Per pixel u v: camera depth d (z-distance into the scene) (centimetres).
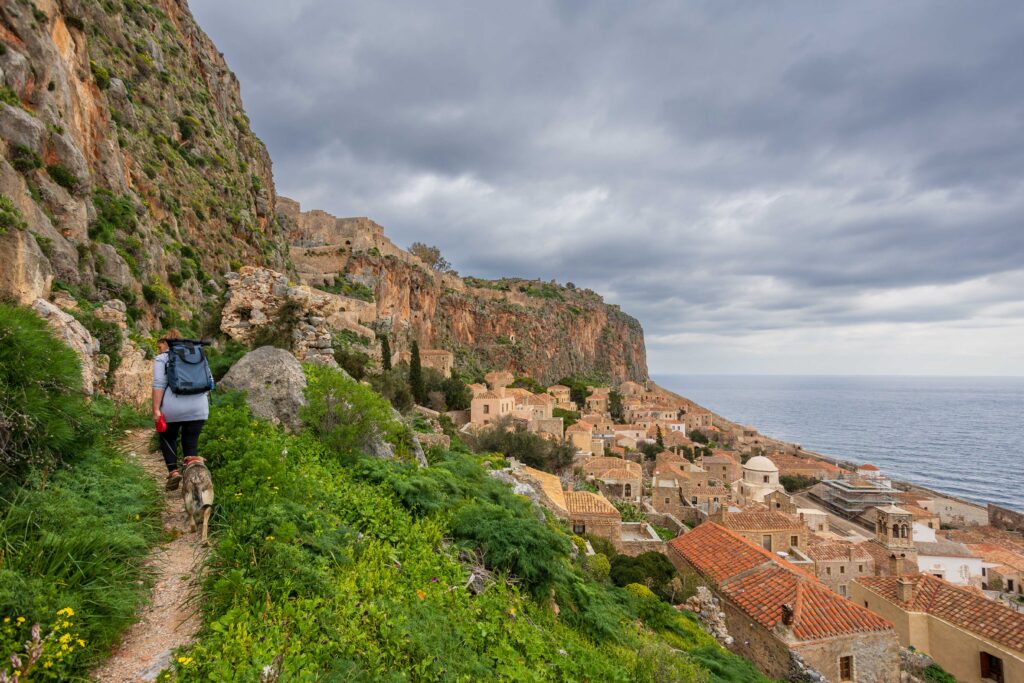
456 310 13600
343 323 6869
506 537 920
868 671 1648
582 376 18450
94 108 3020
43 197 2023
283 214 10694
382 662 500
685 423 12631
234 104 8094
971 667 1988
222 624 448
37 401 644
